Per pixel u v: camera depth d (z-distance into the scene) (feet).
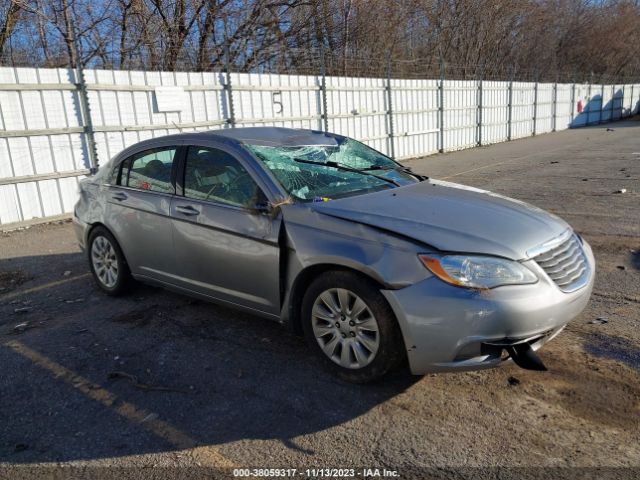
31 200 31.04
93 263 17.87
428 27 104.27
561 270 10.97
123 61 52.24
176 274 14.85
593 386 11.07
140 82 35.70
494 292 9.92
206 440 9.82
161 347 13.64
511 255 10.39
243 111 42.91
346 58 61.72
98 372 12.47
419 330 10.18
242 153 13.46
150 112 36.50
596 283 17.22
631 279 17.46
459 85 71.46
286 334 14.14
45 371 12.59
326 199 12.53
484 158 60.39
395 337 10.65
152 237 15.19
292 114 47.37
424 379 11.62
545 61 145.48
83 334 14.61
